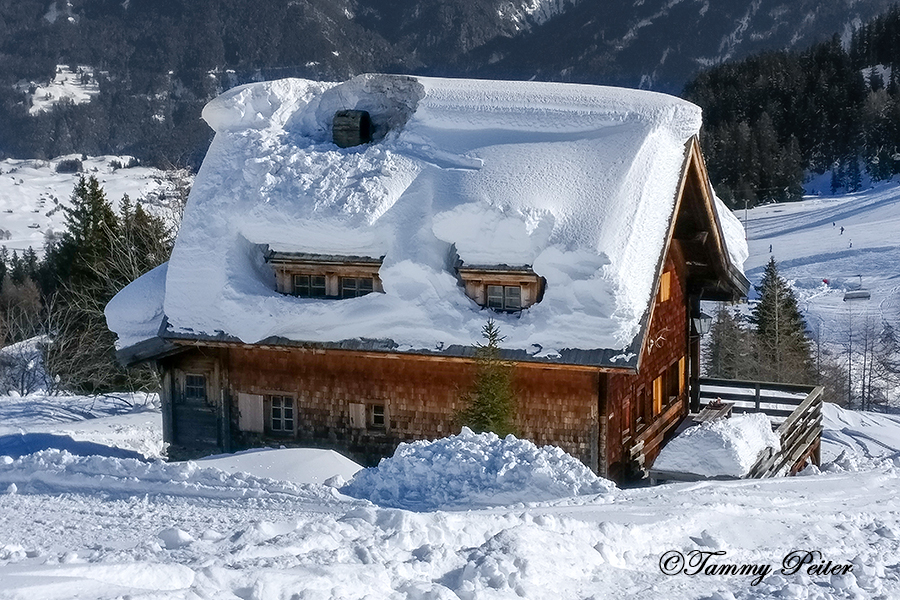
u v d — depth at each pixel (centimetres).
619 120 2067
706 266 2425
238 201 2055
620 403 1970
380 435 2019
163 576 732
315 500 1267
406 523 962
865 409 5850
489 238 1867
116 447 2162
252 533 916
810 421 2383
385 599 746
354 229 1953
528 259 1852
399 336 1898
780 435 1986
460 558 876
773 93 19088
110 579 714
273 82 2289
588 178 1941
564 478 1342
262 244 2044
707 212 2195
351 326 1925
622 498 1260
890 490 1409
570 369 1827
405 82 2242
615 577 910
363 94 2270
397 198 2003
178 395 2169
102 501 1273
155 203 3738
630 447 2042
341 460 1602
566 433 1888
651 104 2081
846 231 11712
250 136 2186
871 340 6950
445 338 1864
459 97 2186
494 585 813
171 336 2020
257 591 716
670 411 2373
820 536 1107
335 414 2047
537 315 1823
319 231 1975
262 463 1559
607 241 1823
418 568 837
